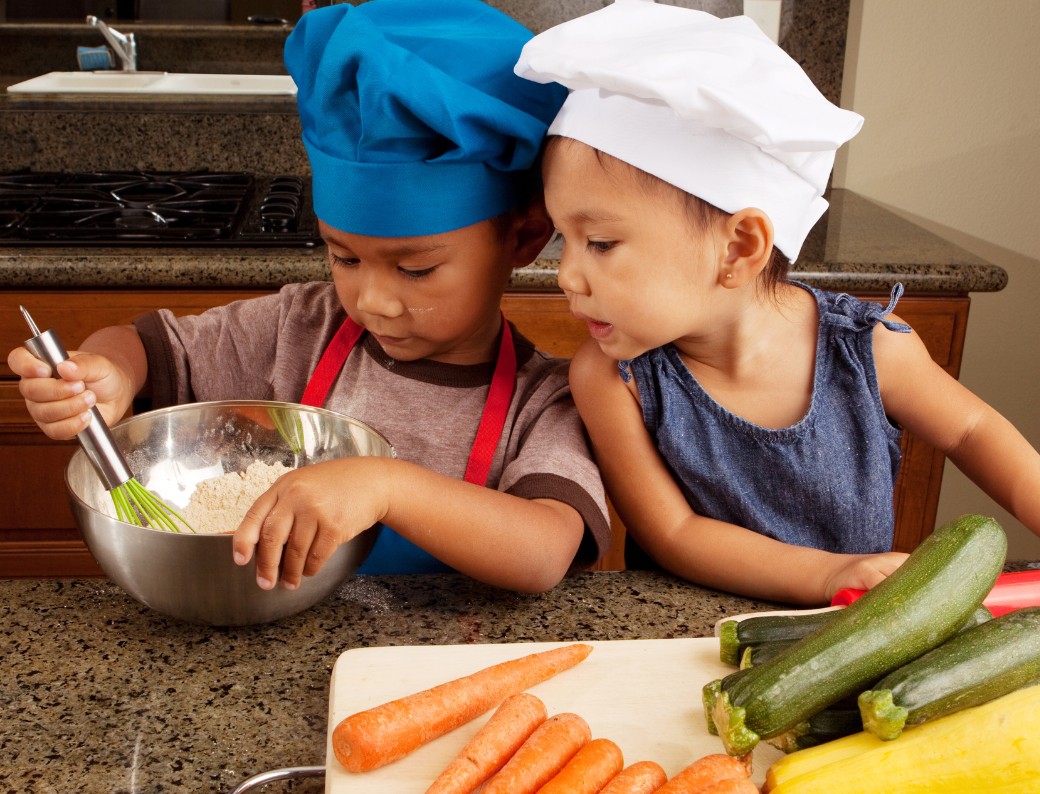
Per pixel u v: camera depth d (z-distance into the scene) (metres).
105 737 0.68
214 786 0.64
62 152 2.47
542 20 2.44
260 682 0.74
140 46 2.68
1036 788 0.56
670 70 0.76
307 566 0.77
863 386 1.00
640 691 0.72
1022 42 2.33
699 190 0.79
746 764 0.64
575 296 0.85
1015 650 0.60
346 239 0.92
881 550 1.06
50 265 1.72
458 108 0.85
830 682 0.61
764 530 1.04
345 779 0.63
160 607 0.78
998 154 2.43
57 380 0.81
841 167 2.46
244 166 2.52
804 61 2.40
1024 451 1.03
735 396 1.00
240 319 1.21
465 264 0.94
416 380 1.13
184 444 1.02
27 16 2.64
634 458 1.02
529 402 1.09
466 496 0.85
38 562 2.00
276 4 2.65
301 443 1.03
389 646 0.78
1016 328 2.53
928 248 1.94
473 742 0.64
